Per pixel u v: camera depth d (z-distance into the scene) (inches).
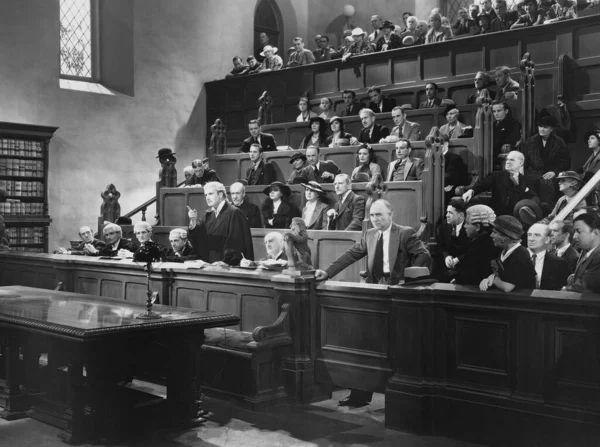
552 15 462.9
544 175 331.9
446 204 343.6
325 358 235.5
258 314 254.1
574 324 179.5
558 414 180.7
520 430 186.9
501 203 323.3
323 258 321.7
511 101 408.5
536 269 213.2
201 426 213.5
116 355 203.6
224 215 312.0
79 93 572.1
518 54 464.8
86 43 601.6
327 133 484.4
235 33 677.9
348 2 725.3
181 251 322.0
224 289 266.5
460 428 198.2
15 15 537.0
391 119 469.7
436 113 447.2
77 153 569.0
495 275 194.2
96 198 579.5
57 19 561.9
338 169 398.3
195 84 647.8
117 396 207.2
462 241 295.1
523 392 188.2
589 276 184.1
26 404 230.1
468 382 199.0
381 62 542.0
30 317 209.2
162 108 624.7
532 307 185.0
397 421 207.5
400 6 684.7
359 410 229.5
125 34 605.9
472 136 383.9
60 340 207.5
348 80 562.6
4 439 203.6
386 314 219.6
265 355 228.4
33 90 546.3
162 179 469.7
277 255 268.4
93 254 357.4
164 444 197.3
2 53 530.0
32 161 525.0
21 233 515.5
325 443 196.5
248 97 624.4
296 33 742.5
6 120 531.5
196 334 216.4
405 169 360.2
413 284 207.2
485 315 195.5
